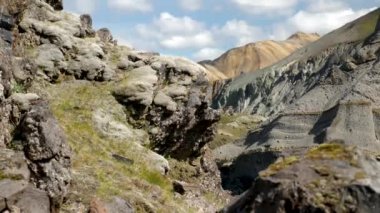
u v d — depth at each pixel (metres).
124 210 23.52
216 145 149.50
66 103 32.97
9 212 17.03
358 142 126.00
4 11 27.81
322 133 130.75
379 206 6.69
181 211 28.61
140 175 29.77
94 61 36.44
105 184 25.34
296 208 6.98
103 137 31.89
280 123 144.25
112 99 35.22
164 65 39.31
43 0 39.34
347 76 173.50
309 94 171.50
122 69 38.31
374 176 7.13
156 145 36.19
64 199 21.84
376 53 178.00
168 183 31.39
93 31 40.84
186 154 39.69
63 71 35.28
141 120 35.28
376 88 156.50
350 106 133.88
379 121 131.88
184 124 38.03
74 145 28.56
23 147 21.38
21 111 23.36
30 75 30.47
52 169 21.19
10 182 18.05
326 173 7.23
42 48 35.19
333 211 6.78
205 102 39.69
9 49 27.33
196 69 40.31
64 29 37.72
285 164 7.70
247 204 7.54
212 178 41.34
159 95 36.78
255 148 135.88
